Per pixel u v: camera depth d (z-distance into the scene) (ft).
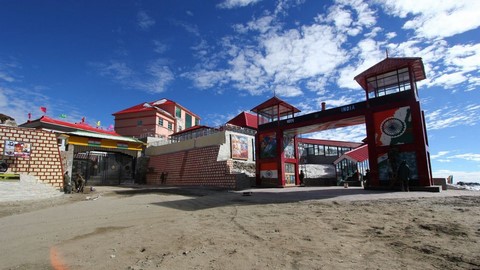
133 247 21.21
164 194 68.54
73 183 89.25
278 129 90.27
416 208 32.94
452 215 27.68
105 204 49.65
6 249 21.83
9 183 61.16
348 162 108.58
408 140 61.16
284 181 87.76
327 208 35.81
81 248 21.47
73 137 104.78
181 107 197.06
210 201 50.96
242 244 20.67
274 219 30.01
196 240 22.49
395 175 60.64
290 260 16.62
